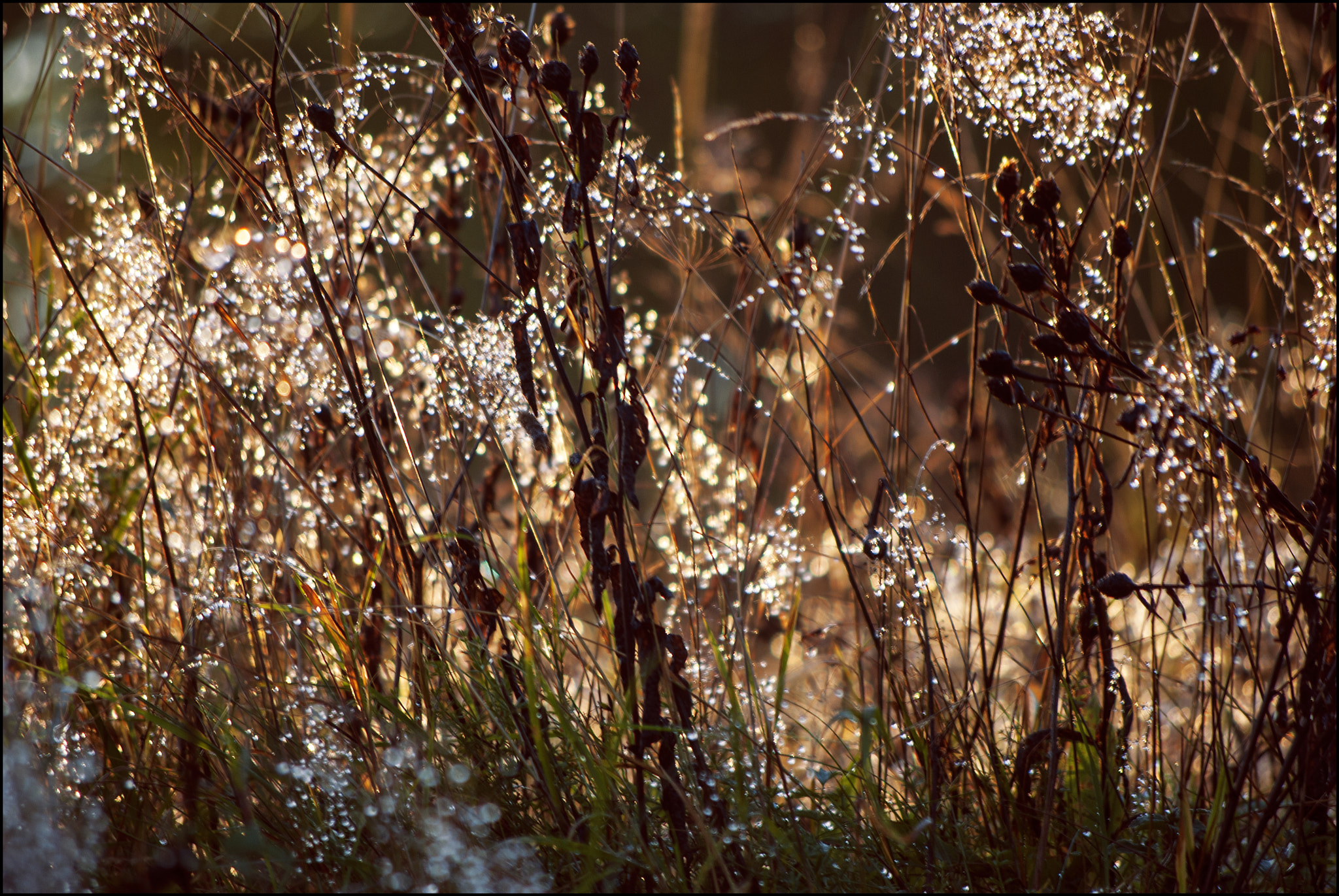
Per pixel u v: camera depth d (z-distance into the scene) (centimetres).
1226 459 291
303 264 294
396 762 288
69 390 305
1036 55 297
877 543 292
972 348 297
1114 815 292
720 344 305
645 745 287
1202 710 293
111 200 302
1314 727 290
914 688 300
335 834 287
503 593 304
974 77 297
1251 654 293
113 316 301
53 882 281
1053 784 288
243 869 283
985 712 294
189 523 299
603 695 302
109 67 298
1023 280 286
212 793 289
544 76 286
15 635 293
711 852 283
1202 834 291
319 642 300
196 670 292
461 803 288
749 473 306
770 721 301
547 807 291
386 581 296
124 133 304
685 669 300
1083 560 293
